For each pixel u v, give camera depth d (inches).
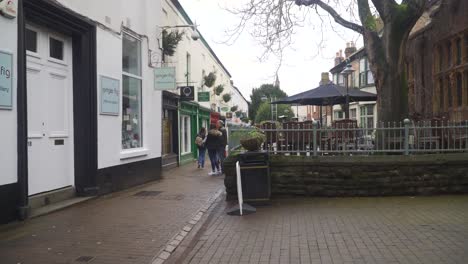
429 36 703.7
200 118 986.1
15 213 265.1
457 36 615.5
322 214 311.3
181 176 548.1
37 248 218.1
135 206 331.6
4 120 254.1
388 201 351.9
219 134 558.6
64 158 338.0
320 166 376.2
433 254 212.1
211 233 266.5
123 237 242.5
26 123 271.7
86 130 350.9
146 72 473.1
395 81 448.5
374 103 1105.4
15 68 262.5
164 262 206.7
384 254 214.7
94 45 357.7
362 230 262.2
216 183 472.7
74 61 348.8
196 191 411.8
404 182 372.2
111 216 294.2
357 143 382.3
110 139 387.5
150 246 226.4
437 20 673.0
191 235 254.8
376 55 452.4
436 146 378.9
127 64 440.1
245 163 353.4
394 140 378.9
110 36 387.5
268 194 352.5
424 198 360.5
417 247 224.4
